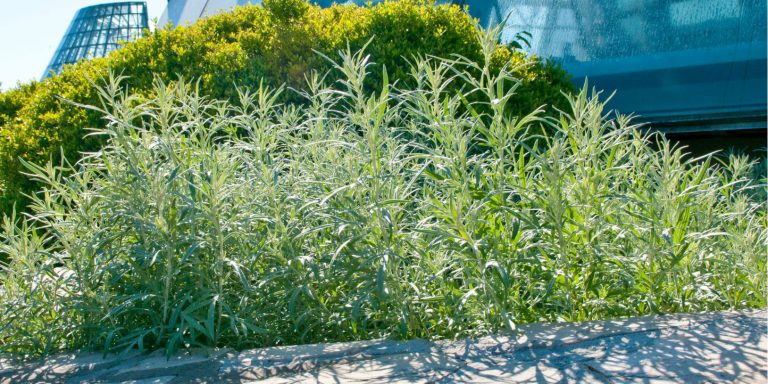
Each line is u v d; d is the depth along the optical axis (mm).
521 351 2621
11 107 9562
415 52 6461
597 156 3363
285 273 3170
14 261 3602
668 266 3197
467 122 3139
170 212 3100
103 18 50875
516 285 3174
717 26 8586
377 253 3098
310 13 7363
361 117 3131
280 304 3242
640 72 8961
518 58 7102
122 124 3154
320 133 3766
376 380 2434
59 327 3328
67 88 6805
